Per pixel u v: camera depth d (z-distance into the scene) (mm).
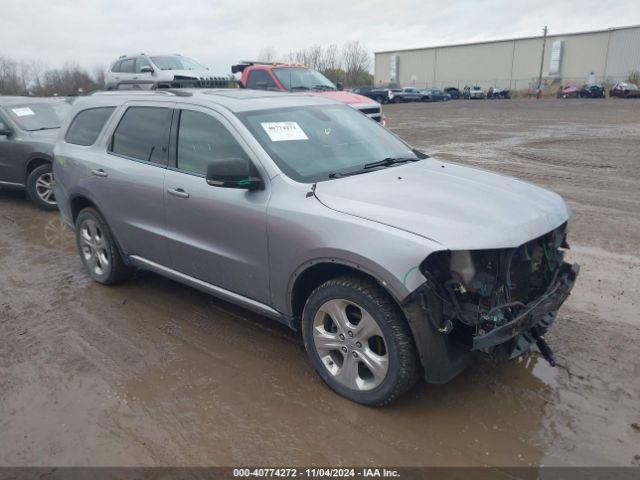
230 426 3277
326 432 3201
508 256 3076
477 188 3633
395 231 3037
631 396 3432
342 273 3416
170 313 4793
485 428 3193
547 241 3521
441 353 3068
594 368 3740
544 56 70688
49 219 8195
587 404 3371
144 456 3049
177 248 4363
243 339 4301
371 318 3182
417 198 3379
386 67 88000
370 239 3064
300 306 3736
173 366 3932
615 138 15531
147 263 4809
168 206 4309
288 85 12164
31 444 3160
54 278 5699
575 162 11406
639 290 4910
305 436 3174
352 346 3346
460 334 3201
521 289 3320
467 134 17766
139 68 16516
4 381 3793
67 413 3428
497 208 3307
